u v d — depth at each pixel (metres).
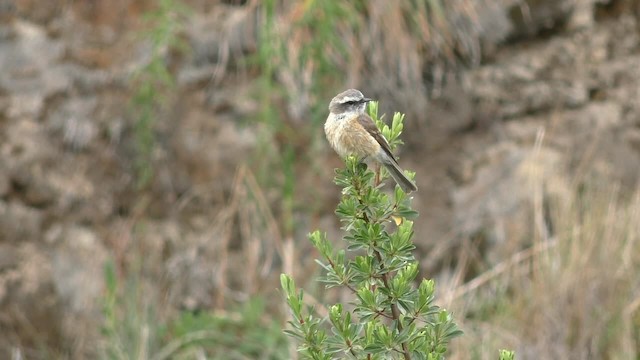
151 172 12.77
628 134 13.29
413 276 5.57
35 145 12.52
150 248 12.55
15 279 12.05
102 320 12.06
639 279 11.38
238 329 12.02
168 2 12.16
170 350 11.62
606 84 13.57
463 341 10.61
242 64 13.00
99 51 12.97
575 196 12.33
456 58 13.44
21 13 13.04
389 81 12.93
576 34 13.72
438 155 13.29
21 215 12.32
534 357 10.66
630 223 11.79
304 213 12.85
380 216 5.64
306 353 5.55
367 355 5.48
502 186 12.93
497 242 12.59
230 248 12.73
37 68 12.82
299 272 12.55
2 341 11.82
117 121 12.76
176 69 12.98
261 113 12.35
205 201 12.82
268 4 11.73
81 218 12.52
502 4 13.45
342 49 12.14
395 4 12.70
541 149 13.06
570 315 11.04
